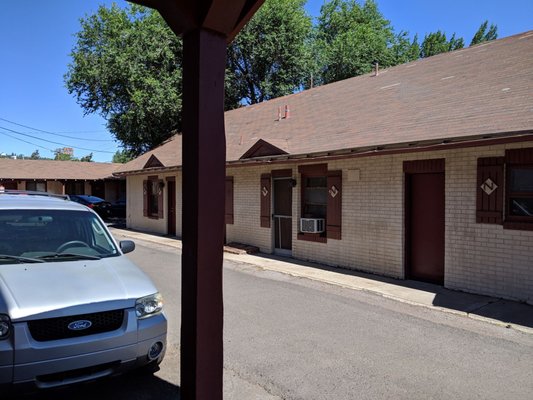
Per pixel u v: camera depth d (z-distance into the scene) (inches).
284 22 1040.2
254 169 502.0
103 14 930.7
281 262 426.0
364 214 373.7
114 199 1210.0
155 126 946.1
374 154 327.0
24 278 152.6
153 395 155.9
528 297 270.7
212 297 110.3
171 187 686.5
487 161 288.5
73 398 152.9
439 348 200.7
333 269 388.2
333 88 605.6
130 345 149.7
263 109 679.7
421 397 154.3
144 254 492.4
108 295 151.9
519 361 185.8
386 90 482.9
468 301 277.7
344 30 1316.4
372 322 239.6
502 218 282.2
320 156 373.7
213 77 109.4
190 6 105.5
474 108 325.7
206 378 109.8
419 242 342.3
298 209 443.8
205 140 108.3
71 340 138.9
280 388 160.9
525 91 314.8
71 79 963.3
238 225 529.3
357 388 161.0
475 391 158.7
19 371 131.0
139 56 896.3
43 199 220.4
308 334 219.9
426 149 292.5
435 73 461.1
